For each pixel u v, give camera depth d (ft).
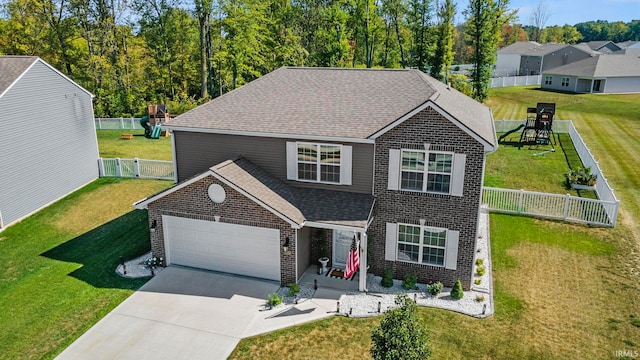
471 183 54.24
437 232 57.93
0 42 185.88
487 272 61.57
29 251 71.15
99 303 56.44
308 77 74.02
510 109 178.91
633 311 51.65
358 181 60.39
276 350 47.24
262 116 65.87
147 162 100.37
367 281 60.54
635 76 206.18
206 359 46.16
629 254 63.93
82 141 97.55
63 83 91.04
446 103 60.29
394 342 37.42
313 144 61.11
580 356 45.01
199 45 195.00
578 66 214.48
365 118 61.11
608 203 71.77
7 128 78.79
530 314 52.03
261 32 208.33
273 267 60.39
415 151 55.72
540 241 69.26
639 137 126.00
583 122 146.92
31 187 84.79
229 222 60.13
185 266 65.05
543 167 101.09
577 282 58.03
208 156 67.87
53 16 187.83
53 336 50.60
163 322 52.24
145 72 198.49
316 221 56.59
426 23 192.95
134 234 75.72
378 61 231.30
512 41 432.66
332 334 49.60
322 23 224.12
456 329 49.78
